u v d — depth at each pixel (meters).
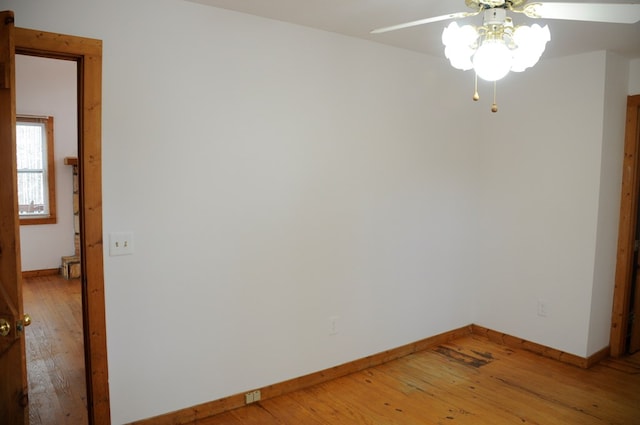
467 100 4.02
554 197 3.64
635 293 3.78
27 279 6.13
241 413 2.79
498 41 1.73
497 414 2.80
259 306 2.90
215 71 2.61
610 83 3.38
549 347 3.71
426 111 3.71
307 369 3.16
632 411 2.85
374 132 3.38
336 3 2.50
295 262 3.04
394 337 3.67
